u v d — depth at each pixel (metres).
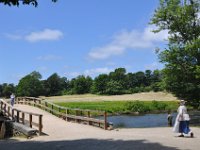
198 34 32.47
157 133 20.41
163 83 32.75
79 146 15.00
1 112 31.16
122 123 37.72
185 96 32.78
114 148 13.91
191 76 31.72
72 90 155.88
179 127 18.05
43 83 155.12
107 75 150.12
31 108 40.75
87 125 26.36
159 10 32.47
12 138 20.94
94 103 70.25
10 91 150.00
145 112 57.84
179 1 32.47
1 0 13.33
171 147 13.82
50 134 21.41
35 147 15.57
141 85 164.88
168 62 31.78
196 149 13.36
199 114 42.31
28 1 13.77
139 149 13.44
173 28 32.41
